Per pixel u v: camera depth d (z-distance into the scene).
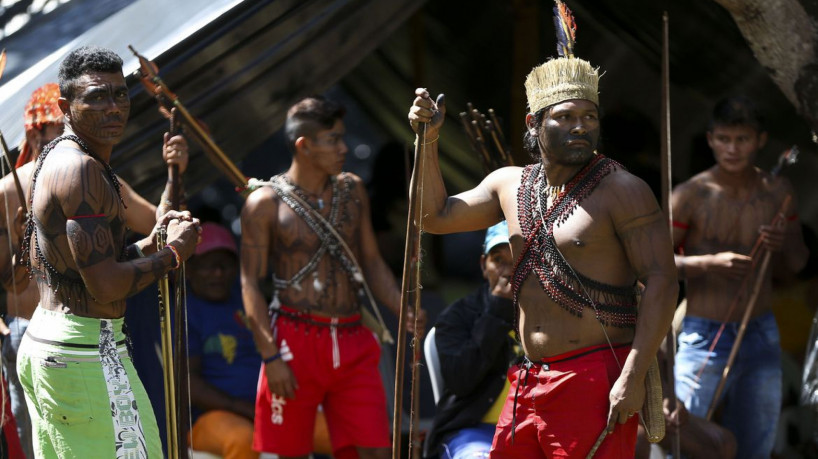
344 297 9.28
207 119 8.93
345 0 9.36
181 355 7.01
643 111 13.87
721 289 9.85
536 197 6.73
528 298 6.73
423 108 6.46
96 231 6.33
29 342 6.67
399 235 14.82
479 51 15.35
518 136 13.90
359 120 19.11
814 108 8.20
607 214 6.45
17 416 8.39
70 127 6.68
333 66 9.62
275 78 9.19
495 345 8.64
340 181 9.51
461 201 7.07
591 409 6.50
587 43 13.57
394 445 6.38
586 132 6.43
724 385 9.90
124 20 9.12
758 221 9.91
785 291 12.39
